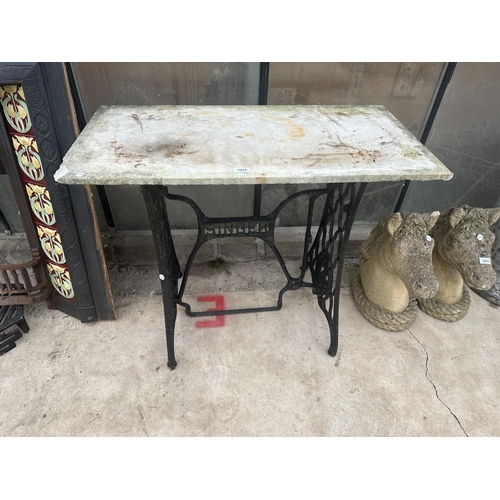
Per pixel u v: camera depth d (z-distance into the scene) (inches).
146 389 74.7
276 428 69.5
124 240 102.7
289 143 60.5
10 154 69.6
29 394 73.0
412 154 58.9
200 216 70.4
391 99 90.1
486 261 74.0
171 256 82.3
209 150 57.4
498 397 76.1
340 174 52.8
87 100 83.5
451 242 77.6
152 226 63.1
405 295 85.4
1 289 81.1
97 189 93.8
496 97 90.4
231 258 108.1
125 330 86.2
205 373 77.9
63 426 68.5
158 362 79.6
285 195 101.9
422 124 95.0
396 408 73.2
